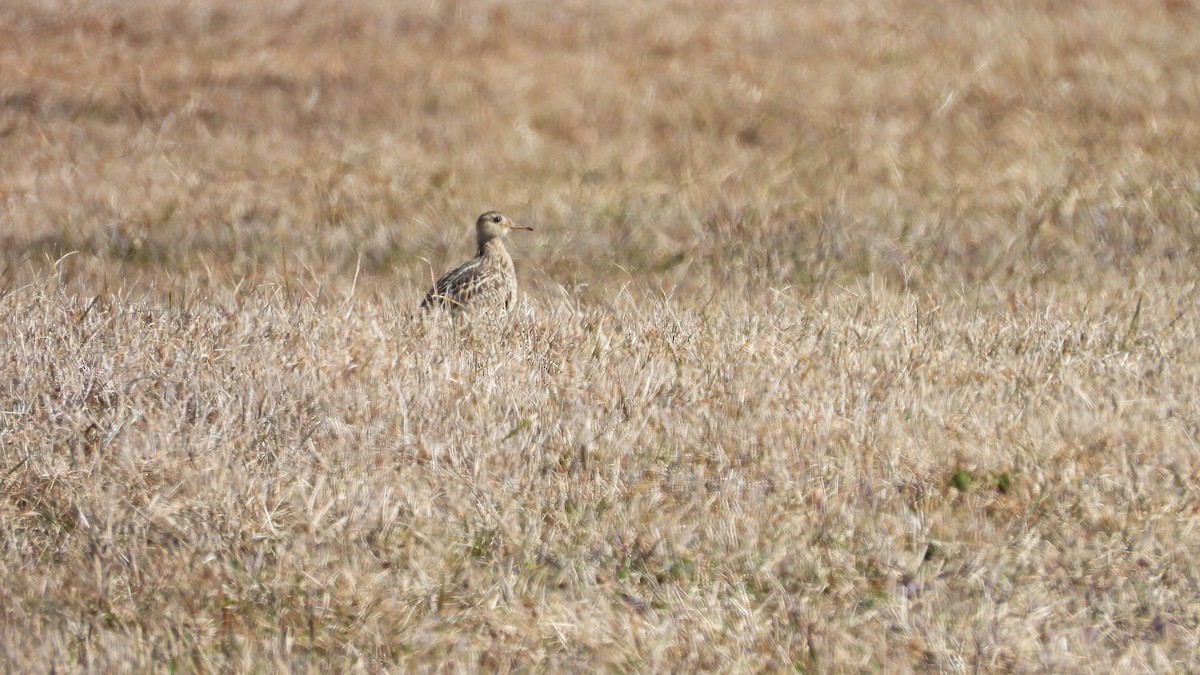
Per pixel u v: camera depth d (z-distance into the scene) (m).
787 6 89.69
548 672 21.22
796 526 25.19
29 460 26.56
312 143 66.69
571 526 25.20
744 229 51.22
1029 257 47.19
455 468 26.77
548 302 40.44
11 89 75.06
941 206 53.84
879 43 79.75
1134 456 27.36
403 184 59.97
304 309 35.72
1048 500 26.08
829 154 61.91
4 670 20.78
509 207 56.56
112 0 94.75
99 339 32.25
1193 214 50.97
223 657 21.44
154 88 75.56
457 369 31.28
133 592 23.12
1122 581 23.45
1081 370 31.88
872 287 39.75
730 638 21.89
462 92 73.94
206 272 47.84
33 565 23.88
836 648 21.52
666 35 83.94
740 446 27.83
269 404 28.77
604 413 29.23
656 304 37.59
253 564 23.67
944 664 21.03
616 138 66.25
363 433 27.67
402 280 47.78
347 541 24.41
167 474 26.22
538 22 87.94
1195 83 69.56
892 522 25.20
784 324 35.44
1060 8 84.50
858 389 30.36
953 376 31.67
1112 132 62.81
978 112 66.94
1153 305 37.53
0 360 30.94
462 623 22.50
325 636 22.16
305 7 92.50
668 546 24.47
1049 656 21.19
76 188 59.62
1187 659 21.39
